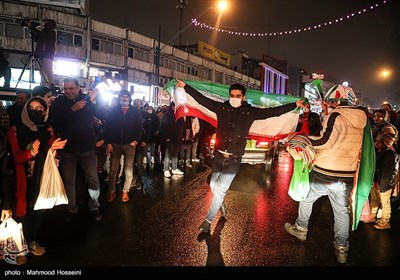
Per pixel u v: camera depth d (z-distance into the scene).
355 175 3.79
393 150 5.05
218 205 4.61
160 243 4.24
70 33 27.75
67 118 4.70
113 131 5.93
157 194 6.86
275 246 4.30
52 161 3.83
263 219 5.45
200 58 42.53
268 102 6.91
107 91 6.82
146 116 9.48
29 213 3.76
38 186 3.73
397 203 6.93
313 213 6.03
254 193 7.32
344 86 4.12
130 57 32.59
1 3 24.80
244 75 52.53
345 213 3.81
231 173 4.45
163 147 10.62
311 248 4.29
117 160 6.03
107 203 6.05
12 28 25.39
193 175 9.07
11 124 3.82
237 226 5.05
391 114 8.62
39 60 8.77
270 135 5.97
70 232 4.54
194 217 5.39
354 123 3.75
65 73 27.58
